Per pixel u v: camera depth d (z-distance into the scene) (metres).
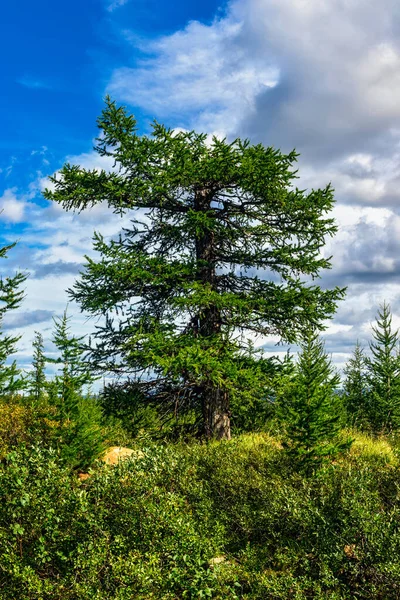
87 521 7.29
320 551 7.95
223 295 16.02
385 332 24.73
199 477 11.00
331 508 8.78
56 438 12.55
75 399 13.47
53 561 7.10
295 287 16.78
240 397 16.03
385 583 7.24
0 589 6.28
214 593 7.19
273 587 7.17
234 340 16.38
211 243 17.88
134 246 18.20
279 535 8.80
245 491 10.15
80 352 16.14
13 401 16.05
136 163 16.48
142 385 16.78
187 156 16.30
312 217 16.61
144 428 16.67
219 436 16.33
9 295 20.02
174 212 18.28
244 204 17.56
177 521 7.51
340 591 7.40
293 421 11.60
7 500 7.06
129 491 7.91
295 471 11.09
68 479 7.92
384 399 23.94
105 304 16.23
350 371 26.97
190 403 17.66
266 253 17.34
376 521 7.91
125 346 15.70
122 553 7.10
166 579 6.71
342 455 12.51
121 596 6.08
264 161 15.83
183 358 14.41
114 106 16.56
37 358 22.08
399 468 10.55
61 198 16.59
